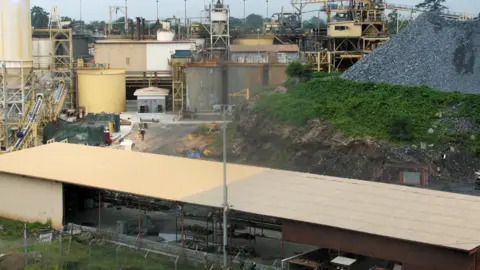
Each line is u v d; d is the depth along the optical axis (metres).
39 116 84.56
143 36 124.56
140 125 92.31
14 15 84.50
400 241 36.03
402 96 79.69
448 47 87.56
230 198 43.34
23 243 44.81
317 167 69.44
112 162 54.16
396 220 39.00
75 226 47.78
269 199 43.19
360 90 82.94
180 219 49.84
